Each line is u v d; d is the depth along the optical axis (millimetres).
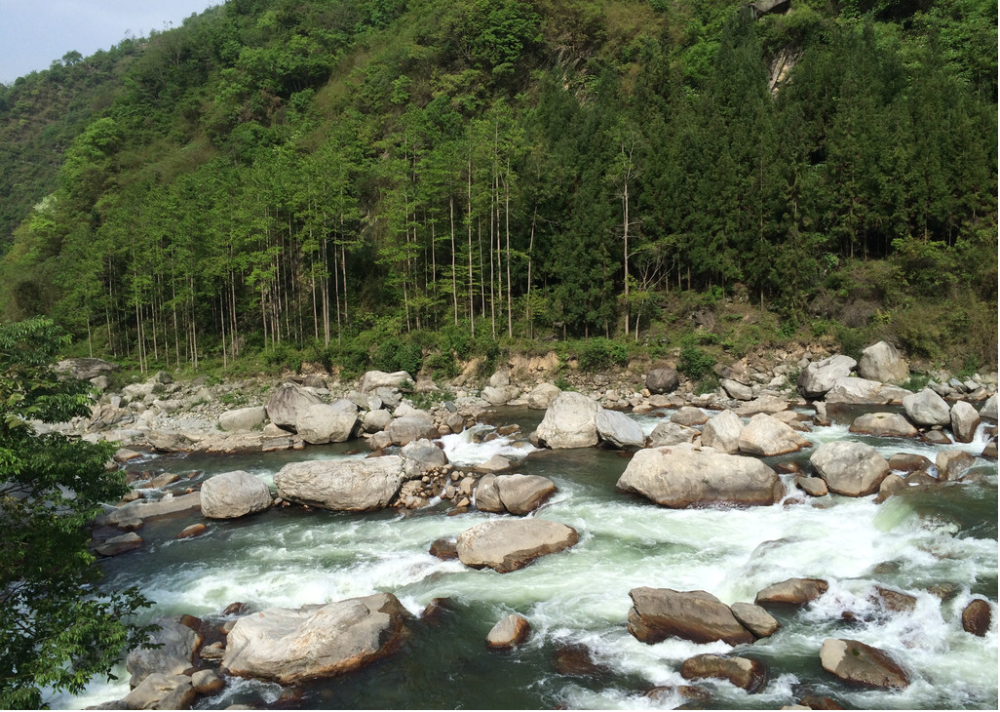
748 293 51562
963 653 14625
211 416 45625
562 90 64750
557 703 13930
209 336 63406
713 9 78375
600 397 45344
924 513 20312
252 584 20125
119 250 60375
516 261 53938
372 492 25656
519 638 16156
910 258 46188
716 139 52906
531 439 33656
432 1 88125
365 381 48375
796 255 47938
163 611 18719
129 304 60844
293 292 62281
